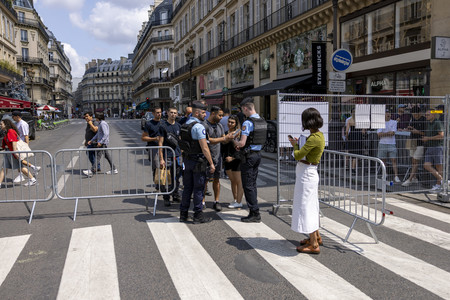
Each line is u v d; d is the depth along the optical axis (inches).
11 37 1477.6
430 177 266.2
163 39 2351.1
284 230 191.8
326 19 597.0
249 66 924.6
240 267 145.2
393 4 459.8
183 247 166.7
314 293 124.0
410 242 173.5
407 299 119.7
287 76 736.3
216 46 1141.1
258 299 120.2
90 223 204.4
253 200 204.8
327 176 212.1
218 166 227.9
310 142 152.0
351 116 247.4
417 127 262.1
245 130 198.5
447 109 248.5
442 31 379.6
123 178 335.3
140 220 209.8
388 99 258.8
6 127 300.5
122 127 1407.5
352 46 547.2
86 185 307.1
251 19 880.9
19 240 177.3
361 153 252.7
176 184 249.8
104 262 150.4
